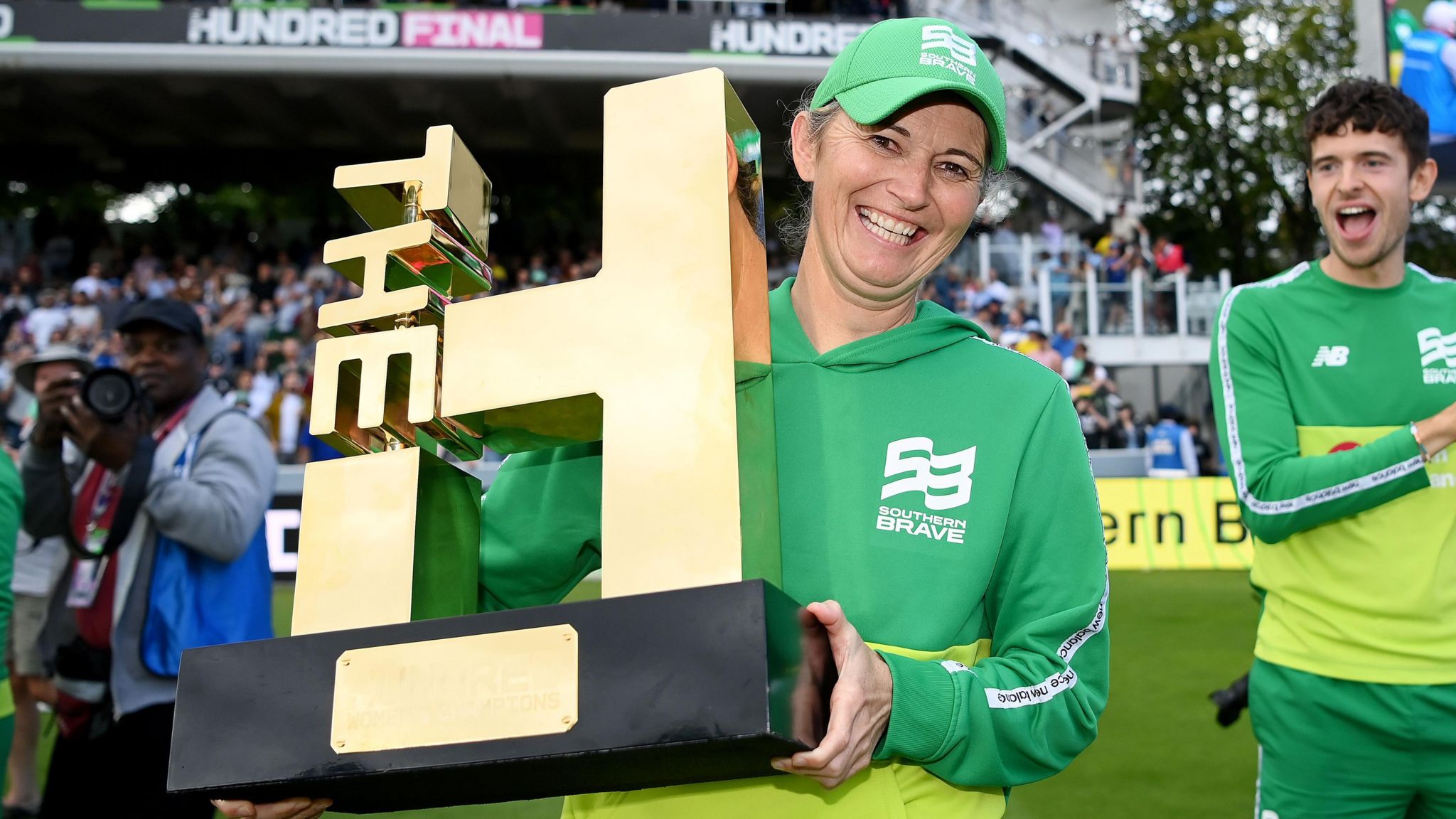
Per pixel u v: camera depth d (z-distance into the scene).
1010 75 17.03
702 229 1.06
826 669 1.02
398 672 0.99
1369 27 8.31
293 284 15.40
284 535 8.27
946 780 1.18
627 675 0.93
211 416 2.76
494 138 18.12
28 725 3.94
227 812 1.08
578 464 1.30
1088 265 14.30
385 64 14.80
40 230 16.98
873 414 1.27
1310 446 2.24
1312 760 2.22
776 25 14.78
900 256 1.28
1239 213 25.25
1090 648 1.29
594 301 1.08
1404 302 2.24
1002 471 1.25
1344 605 2.18
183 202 18.66
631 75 14.79
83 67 14.79
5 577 2.46
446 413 1.10
